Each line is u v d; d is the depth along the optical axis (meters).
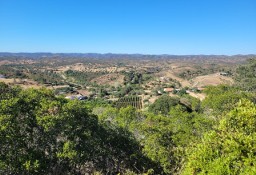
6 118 27.52
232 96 63.12
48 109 31.95
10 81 174.25
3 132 26.78
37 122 30.31
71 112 32.97
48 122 29.64
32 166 26.30
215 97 66.19
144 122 50.91
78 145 32.81
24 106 32.47
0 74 193.38
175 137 39.25
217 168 14.77
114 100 154.50
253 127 17.70
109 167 38.31
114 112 60.38
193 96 147.75
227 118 18.80
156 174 36.84
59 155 29.52
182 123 52.47
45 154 31.70
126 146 38.97
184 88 190.00
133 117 56.81
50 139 31.61
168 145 37.16
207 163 15.84
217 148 17.02
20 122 30.66
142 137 44.06
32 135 31.09
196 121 49.16
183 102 112.12
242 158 15.14
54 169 31.53
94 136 35.59
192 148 23.58
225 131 17.94
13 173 27.22
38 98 35.31
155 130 40.09
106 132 38.06
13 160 26.70
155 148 36.59
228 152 16.02
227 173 14.61
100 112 70.12
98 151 35.91
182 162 32.78
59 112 32.00
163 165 35.38
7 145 27.28
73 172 34.19
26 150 28.53
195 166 16.25
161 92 178.50
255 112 18.17
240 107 19.69
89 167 37.22
